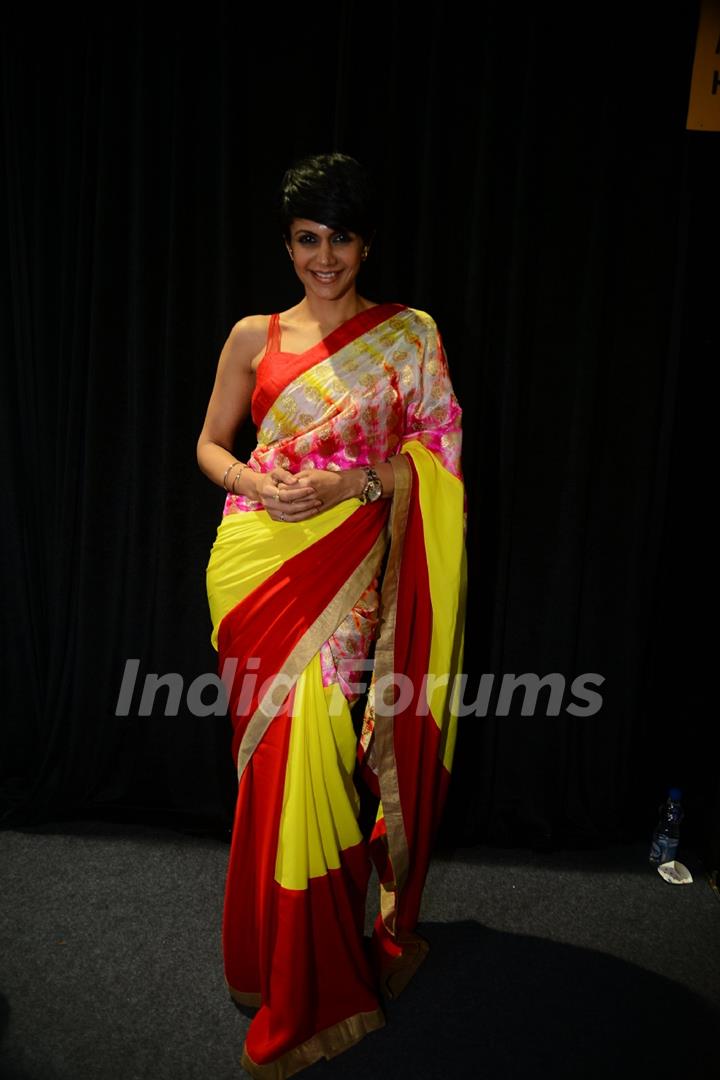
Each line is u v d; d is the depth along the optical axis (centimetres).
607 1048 187
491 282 232
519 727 259
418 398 183
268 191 227
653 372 235
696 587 248
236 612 181
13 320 244
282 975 174
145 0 216
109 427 241
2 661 263
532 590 251
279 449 179
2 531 254
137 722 259
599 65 219
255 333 185
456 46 218
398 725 189
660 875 246
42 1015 188
